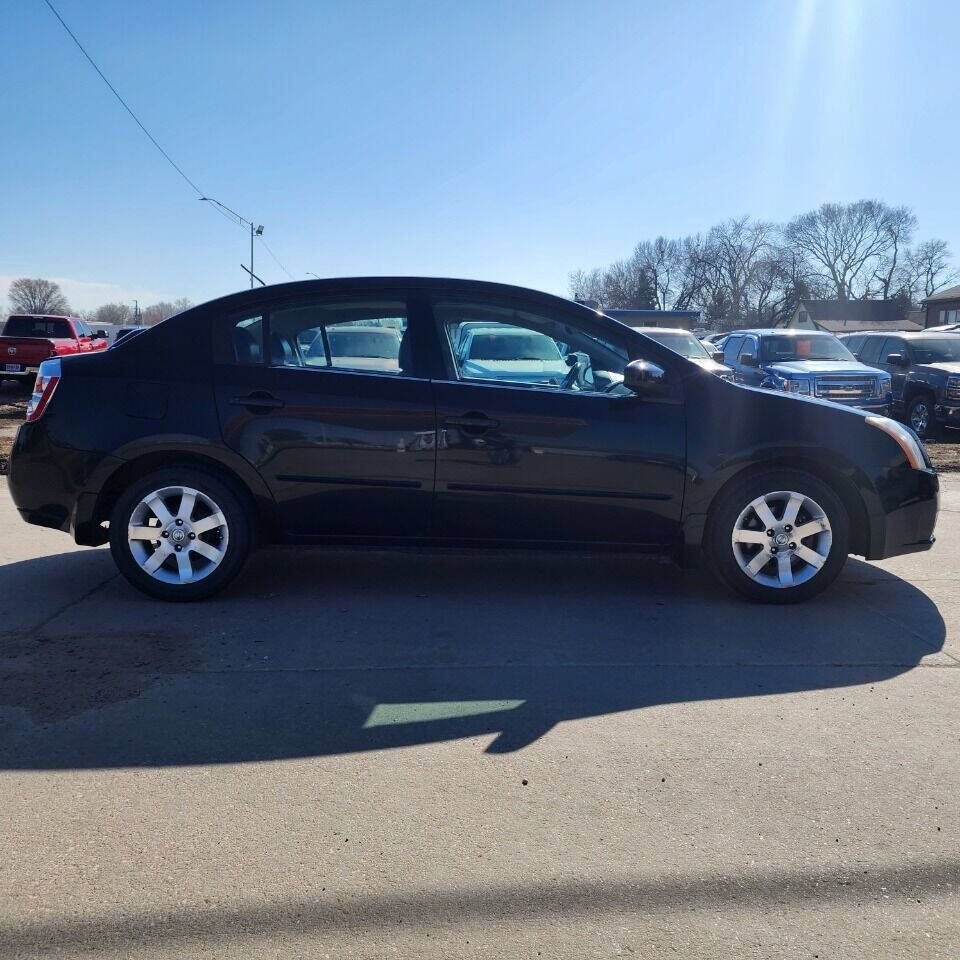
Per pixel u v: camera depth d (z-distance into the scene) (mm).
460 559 6141
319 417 4977
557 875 2598
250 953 2264
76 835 2766
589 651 4398
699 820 2893
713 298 102438
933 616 5039
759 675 4125
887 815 2938
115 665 4125
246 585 5422
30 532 6871
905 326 92062
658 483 5039
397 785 3094
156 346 5062
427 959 2258
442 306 5145
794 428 5082
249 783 3094
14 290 111875
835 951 2297
